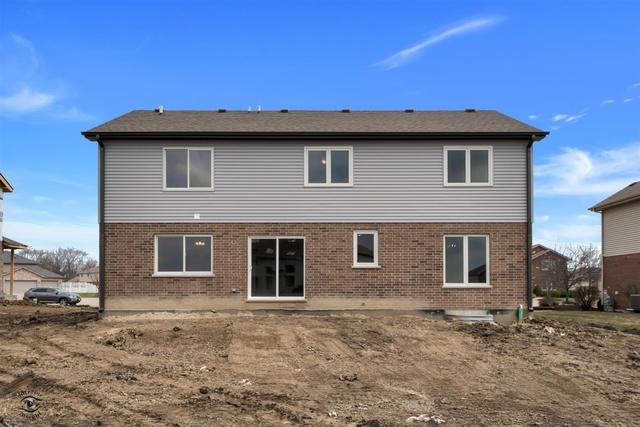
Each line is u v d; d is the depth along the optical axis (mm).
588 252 46000
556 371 10953
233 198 16984
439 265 16938
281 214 16984
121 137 16703
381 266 16906
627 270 32719
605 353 12711
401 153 17156
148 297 16734
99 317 16578
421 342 13359
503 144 17188
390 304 16844
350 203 17031
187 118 18906
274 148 17109
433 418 7992
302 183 17047
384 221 17016
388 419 7918
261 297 16828
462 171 17203
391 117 19469
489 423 7812
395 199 17062
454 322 15906
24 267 68688
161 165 16969
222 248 16875
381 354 12328
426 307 16859
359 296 16844
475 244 17141
